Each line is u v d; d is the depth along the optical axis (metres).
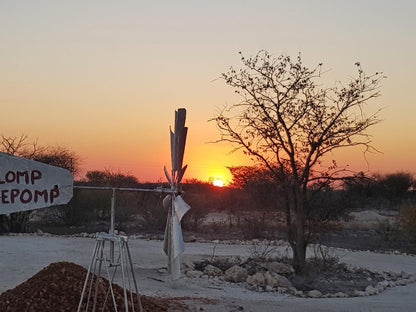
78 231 28.03
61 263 9.25
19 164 6.96
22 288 8.60
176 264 7.72
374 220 36.62
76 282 8.73
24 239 22.70
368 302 13.34
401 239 28.05
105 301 8.02
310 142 16.61
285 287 15.38
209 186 42.38
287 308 11.80
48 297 8.27
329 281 16.66
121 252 6.97
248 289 14.92
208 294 13.24
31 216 30.52
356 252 23.47
